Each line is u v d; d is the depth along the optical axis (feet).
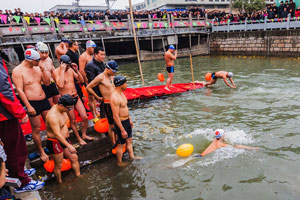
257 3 103.91
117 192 11.34
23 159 9.75
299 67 38.96
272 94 24.85
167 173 12.62
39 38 51.78
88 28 58.49
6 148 9.14
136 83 37.01
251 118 18.99
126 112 13.15
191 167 12.94
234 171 12.20
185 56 73.20
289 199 9.91
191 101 25.21
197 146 15.37
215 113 20.94
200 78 37.60
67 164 12.94
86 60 17.46
